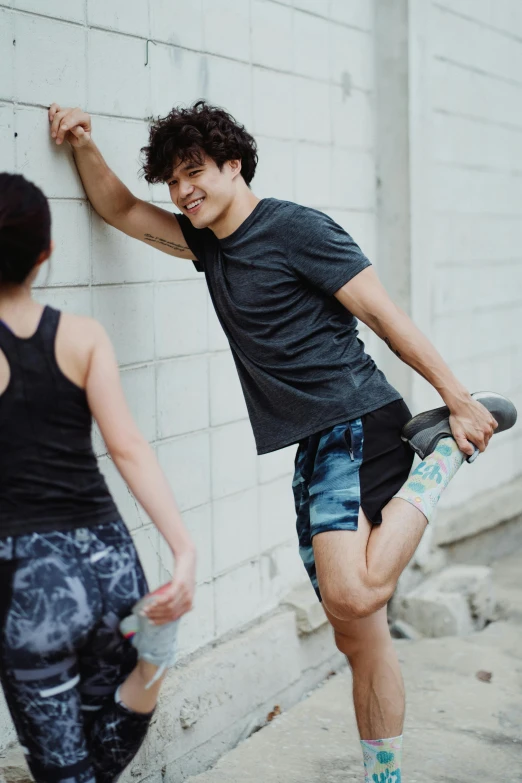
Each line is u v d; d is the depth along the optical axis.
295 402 2.86
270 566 4.13
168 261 3.49
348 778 3.40
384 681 2.93
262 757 3.54
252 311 2.83
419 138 4.90
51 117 2.93
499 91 6.14
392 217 4.89
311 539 2.90
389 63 4.81
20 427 2.01
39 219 2.05
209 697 3.57
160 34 3.41
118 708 2.18
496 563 5.95
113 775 2.24
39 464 2.02
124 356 3.31
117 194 3.06
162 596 2.02
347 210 4.66
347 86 4.60
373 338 4.89
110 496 2.16
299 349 2.83
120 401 2.10
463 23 5.62
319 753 3.58
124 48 3.25
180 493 3.62
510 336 6.41
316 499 2.82
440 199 5.41
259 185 4.01
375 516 2.84
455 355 5.66
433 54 5.28
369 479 2.86
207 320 3.71
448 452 2.88
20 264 2.05
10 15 2.79
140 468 2.09
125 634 2.08
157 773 3.33
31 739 2.10
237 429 3.91
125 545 2.14
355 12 4.63
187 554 2.08
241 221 2.84
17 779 2.82
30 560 2.01
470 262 5.80
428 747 3.59
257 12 3.93
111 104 3.21
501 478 6.32
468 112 5.73
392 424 2.93
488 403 3.00
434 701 3.98
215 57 3.69
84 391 2.09
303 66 4.25
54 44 2.95
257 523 4.05
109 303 3.23
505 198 6.27
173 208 3.56
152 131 2.82
